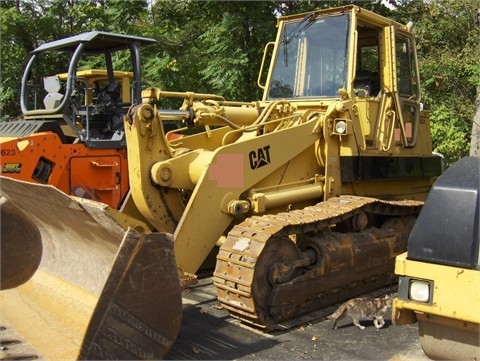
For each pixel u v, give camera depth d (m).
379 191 6.31
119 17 12.81
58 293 4.53
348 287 5.09
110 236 3.63
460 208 2.81
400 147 6.37
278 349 4.05
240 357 3.90
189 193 5.27
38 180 7.29
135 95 8.45
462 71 11.77
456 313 2.75
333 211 4.95
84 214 3.60
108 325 3.20
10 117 13.74
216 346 4.09
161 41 12.70
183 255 4.72
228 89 11.43
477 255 2.72
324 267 4.73
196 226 4.79
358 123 5.74
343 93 5.66
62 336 3.90
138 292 3.29
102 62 11.79
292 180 5.57
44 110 7.98
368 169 5.84
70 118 7.83
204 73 11.84
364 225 5.33
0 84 13.39
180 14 13.23
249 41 11.77
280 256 4.53
